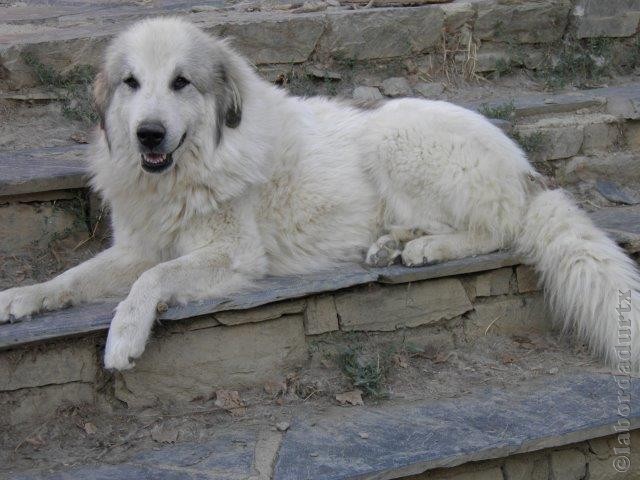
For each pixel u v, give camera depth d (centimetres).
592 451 205
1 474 184
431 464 187
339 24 285
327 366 212
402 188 229
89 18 300
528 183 231
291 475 183
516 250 226
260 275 218
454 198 225
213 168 210
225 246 213
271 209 222
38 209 228
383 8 294
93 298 211
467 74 298
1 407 193
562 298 222
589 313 218
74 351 196
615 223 248
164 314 199
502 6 299
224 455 188
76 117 259
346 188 229
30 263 226
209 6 317
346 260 229
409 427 196
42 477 183
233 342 206
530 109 278
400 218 231
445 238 224
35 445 191
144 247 218
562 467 203
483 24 299
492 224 225
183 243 216
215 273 209
